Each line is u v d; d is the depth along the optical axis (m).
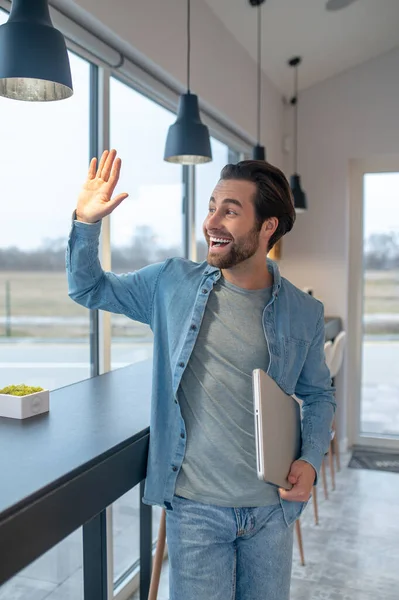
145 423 1.50
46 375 2.19
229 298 1.37
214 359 1.34
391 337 5.07
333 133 4.90
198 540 1.32
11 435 1.38
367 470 4.47
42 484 1.07
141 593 2.10
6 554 0.97
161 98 2.99
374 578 2.82
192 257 3.55
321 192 4.96
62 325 2.29
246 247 1.29
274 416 1.28
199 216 3.69
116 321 2.76
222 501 1.31
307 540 3.24
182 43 2.93
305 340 1.43
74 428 1.45
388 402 5.10
